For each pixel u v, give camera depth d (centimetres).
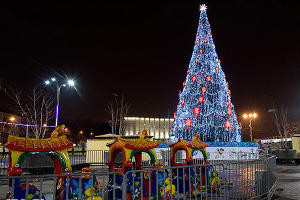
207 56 2792
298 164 2102
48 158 1355
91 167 1817
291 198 862
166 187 777
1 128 4388
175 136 2975
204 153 959
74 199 609
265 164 851
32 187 558
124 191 496
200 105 2670
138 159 825
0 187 1102
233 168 808
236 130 2820
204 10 2981
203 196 848
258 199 789
